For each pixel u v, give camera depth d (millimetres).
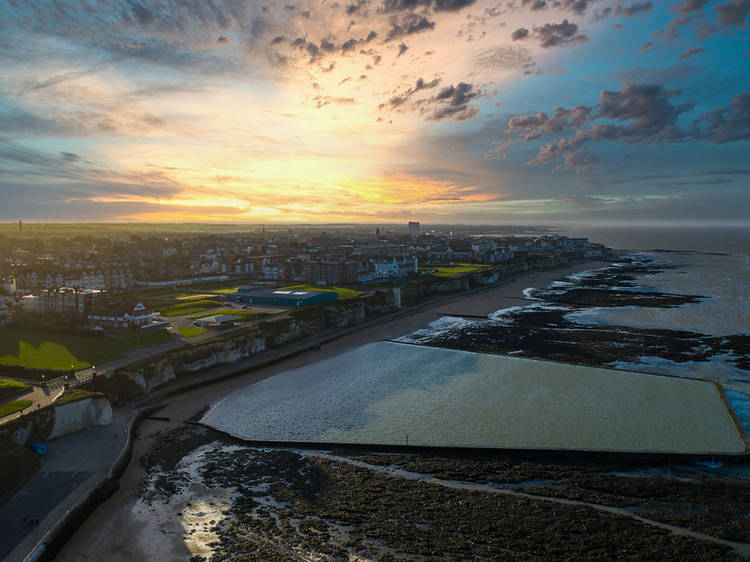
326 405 90188
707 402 89188
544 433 76438
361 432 78000
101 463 65188
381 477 64375
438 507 56500
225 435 77938
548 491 60281
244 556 47750
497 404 89562
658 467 67125
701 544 48812
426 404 90000
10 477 58781
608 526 52188
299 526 52906
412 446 72375
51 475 61688
